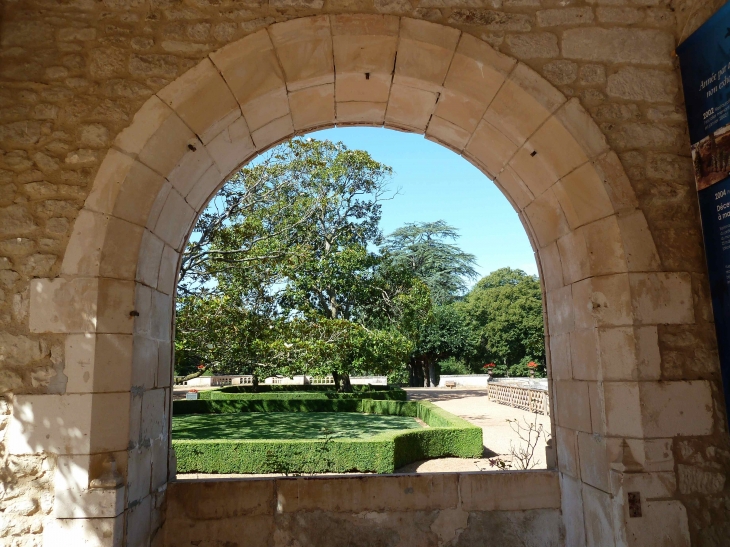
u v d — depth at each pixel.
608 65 3.25
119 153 2.95
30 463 2.68
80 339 2.77
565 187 3.31
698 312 3.05
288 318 9.96
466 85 3.30
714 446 2.92
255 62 3.10
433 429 8.77
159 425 3.39
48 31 3.07
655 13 3.32
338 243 16.31
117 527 2.67
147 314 3.17
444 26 3.15
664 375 2.97
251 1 3.13
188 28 3.10
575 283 3.40
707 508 2.86
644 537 2.80
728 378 2.91
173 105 3.02
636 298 3.03
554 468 3.76
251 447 7.47
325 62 3.21
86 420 2.71
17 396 2.72
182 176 3.33
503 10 3.23
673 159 3.20
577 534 3.37
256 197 9.72
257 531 3.47
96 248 2.86
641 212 3.11
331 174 15.80
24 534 2.62
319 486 3.54
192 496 3.46
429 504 3.56
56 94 3.01
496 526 3.58
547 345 3.94
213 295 8.97
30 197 2.91
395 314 16.59
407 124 4.01
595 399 3.12
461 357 28.62
